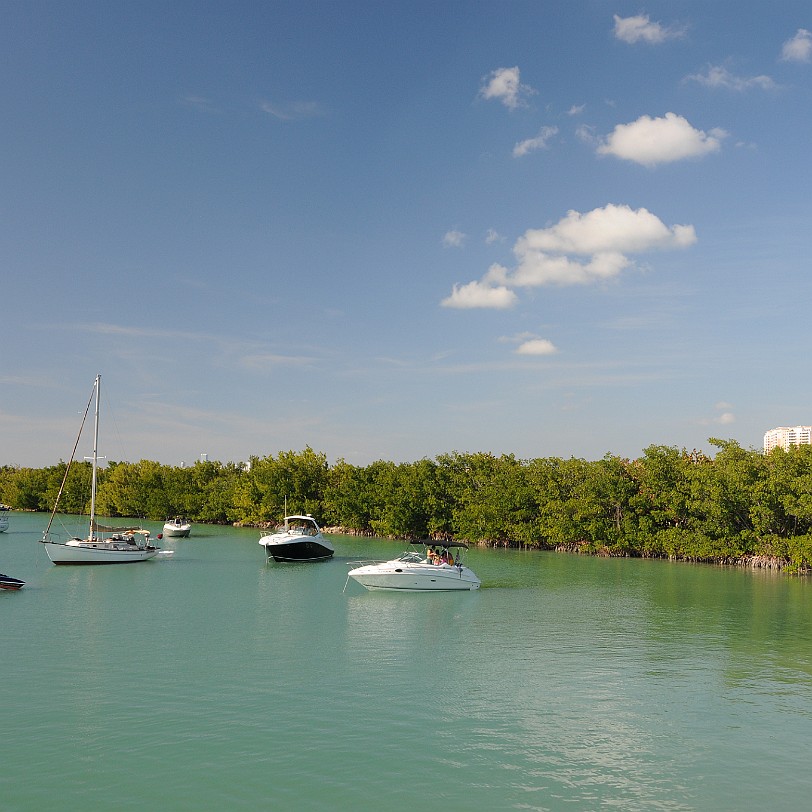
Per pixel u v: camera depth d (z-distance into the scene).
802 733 21.55
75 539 68.81
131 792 17.16
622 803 17.00
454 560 51.88
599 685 26.12
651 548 74.94
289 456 120.75
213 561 69.31
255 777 18.00
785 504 66.12
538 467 86.62
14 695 24.16
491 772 18.53
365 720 22.05
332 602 44.09
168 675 26.67
